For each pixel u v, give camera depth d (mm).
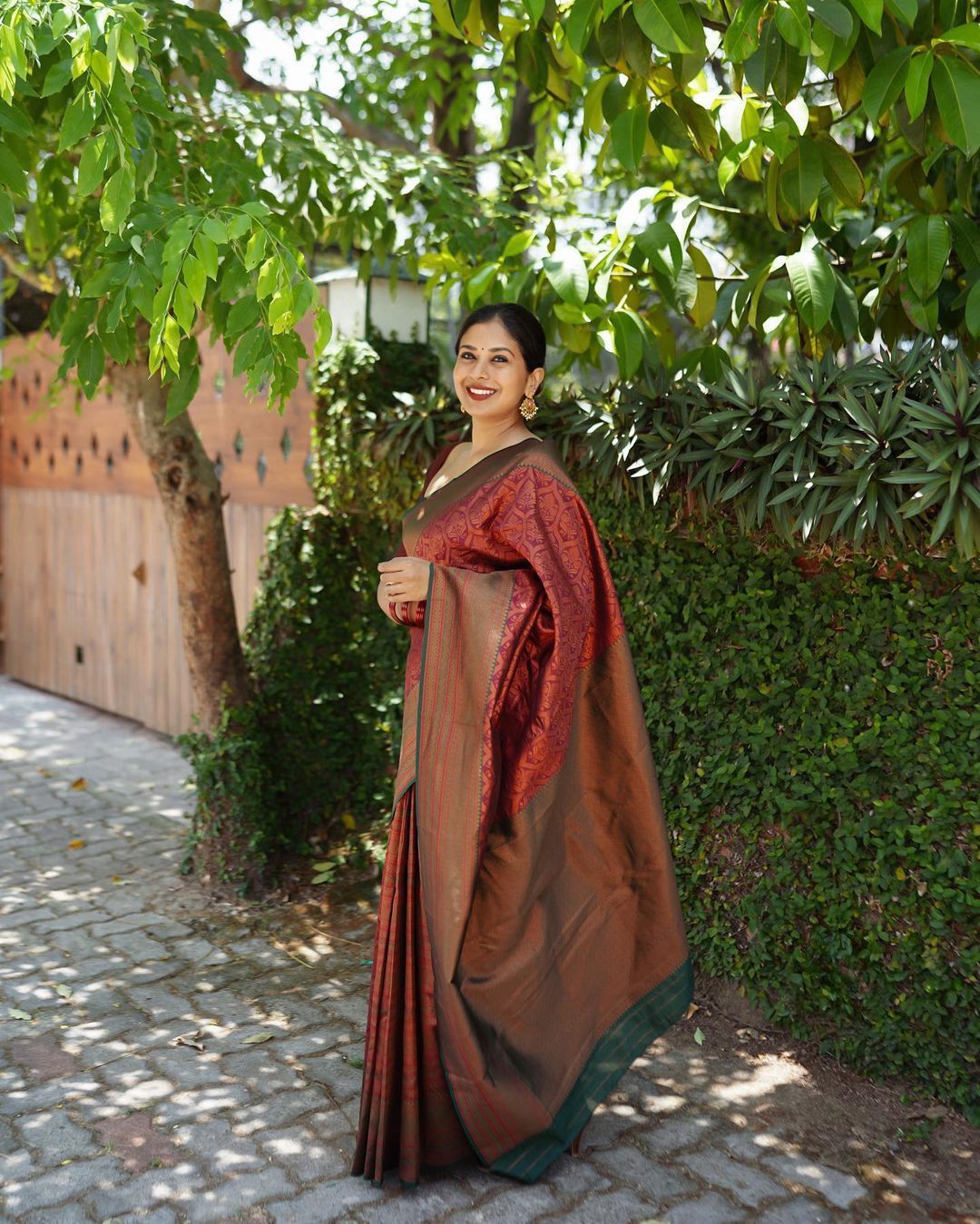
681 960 2439
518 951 2324
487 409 2367
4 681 7652
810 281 2783
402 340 4461
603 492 3180
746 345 4652
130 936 3590
